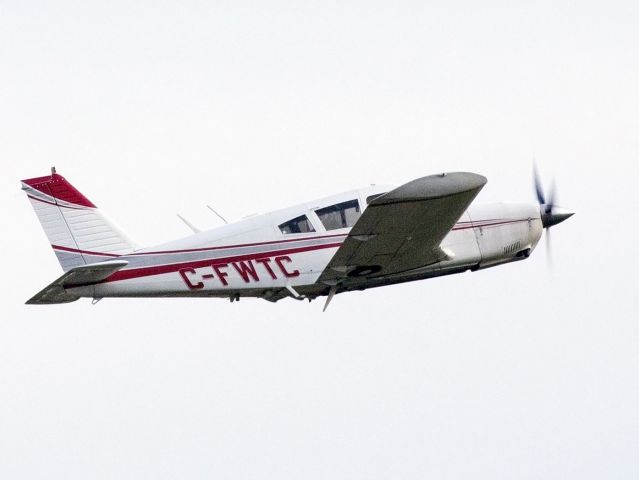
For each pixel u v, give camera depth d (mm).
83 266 55812
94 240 59031
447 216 54031
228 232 58469
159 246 58344
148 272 58000
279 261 58531
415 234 55062
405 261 58094
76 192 59219
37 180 58906
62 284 56844
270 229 58594
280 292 59531
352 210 59250
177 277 58156
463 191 52156
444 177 51500
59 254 58875
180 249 58219
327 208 59031
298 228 58719
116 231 59312
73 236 58969
